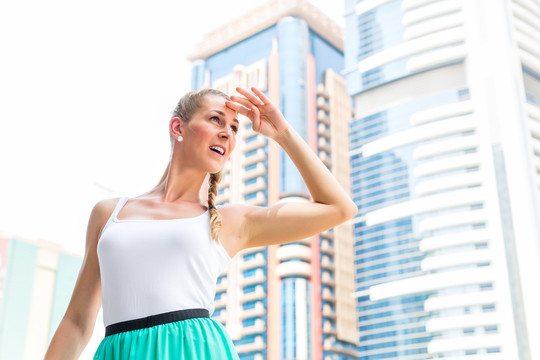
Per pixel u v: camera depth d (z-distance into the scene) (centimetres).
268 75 3994
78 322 105
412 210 3628
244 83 4041
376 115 3900
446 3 3659
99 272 105
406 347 3431
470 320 3212
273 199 3778
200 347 91
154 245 97
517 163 3155
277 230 109
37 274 3039
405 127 3738
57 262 3119
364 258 3788
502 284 3109
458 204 3422
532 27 3262
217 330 95
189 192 109
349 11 4188
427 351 3319
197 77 4206
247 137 4047
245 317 3672
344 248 3931
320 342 3562
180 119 111
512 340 3044
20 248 2986
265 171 3872
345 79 4316
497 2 3294
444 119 3578
